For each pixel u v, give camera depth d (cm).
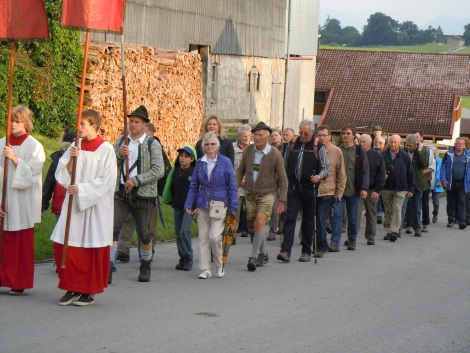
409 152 2228
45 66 2512
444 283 1501
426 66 8531
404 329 1130
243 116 4491
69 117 2592
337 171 1753
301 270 1573
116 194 1348
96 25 1185
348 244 1900
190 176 1500
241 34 4378
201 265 1444
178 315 1147
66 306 1162
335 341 1047
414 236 2228
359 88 8319
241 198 1877
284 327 1109
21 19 1209
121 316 1123
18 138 1216
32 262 1213
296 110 5525
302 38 5597
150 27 3369
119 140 1366
